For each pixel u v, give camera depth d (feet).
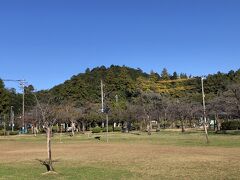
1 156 91.97
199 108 264.31
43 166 68.95
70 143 147.74
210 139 147.54
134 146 119.75
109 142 148.66
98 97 370.12
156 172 58.65
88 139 179.83
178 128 315.58
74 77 426.92
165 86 400.26
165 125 324.19
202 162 70.23
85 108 305.12
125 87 408.67
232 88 196.03
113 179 52.29
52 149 114.32
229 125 236.84
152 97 295.07
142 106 282.77
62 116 237.66
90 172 59.41
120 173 58.03
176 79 420.77
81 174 57.41
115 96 368.89
